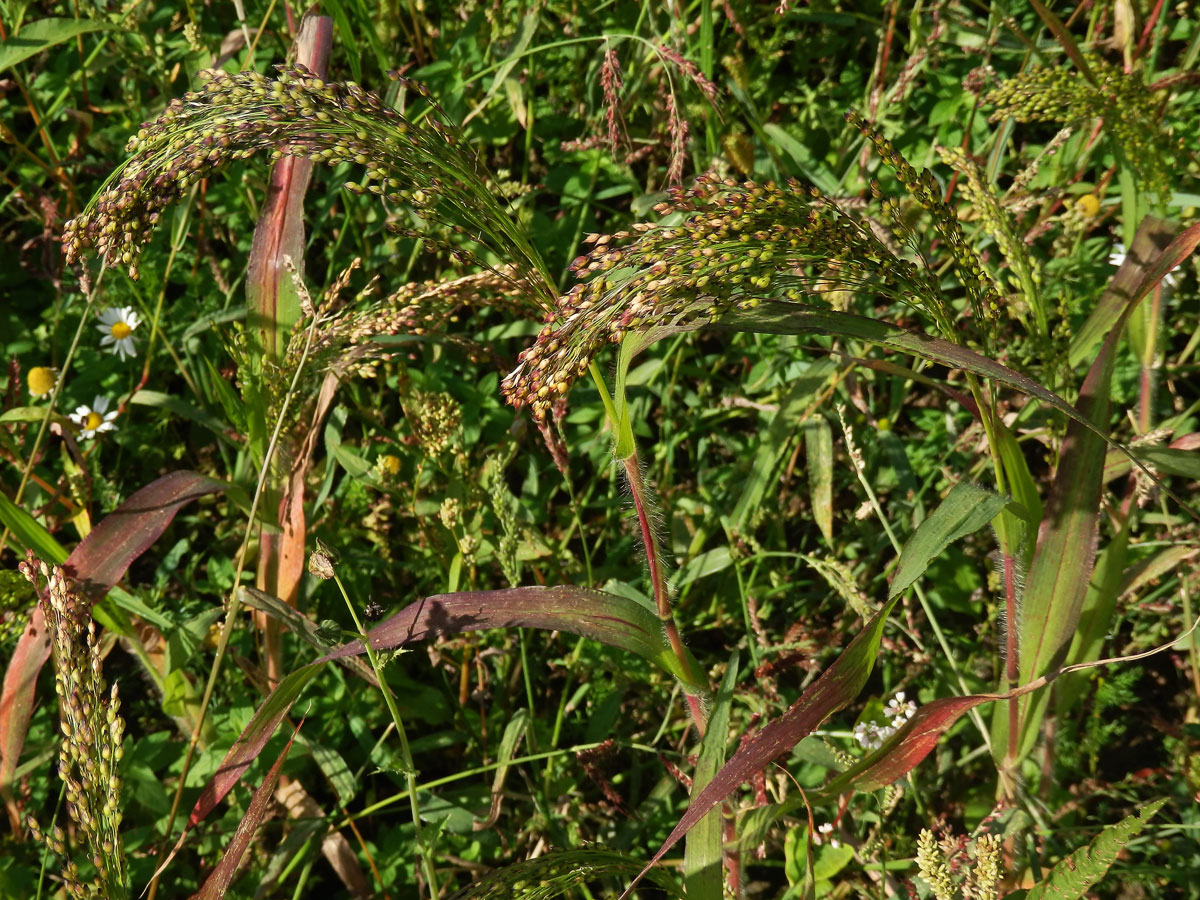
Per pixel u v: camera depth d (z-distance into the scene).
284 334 2.86
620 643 2.22
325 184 4.22
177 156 1.73
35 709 3.29
